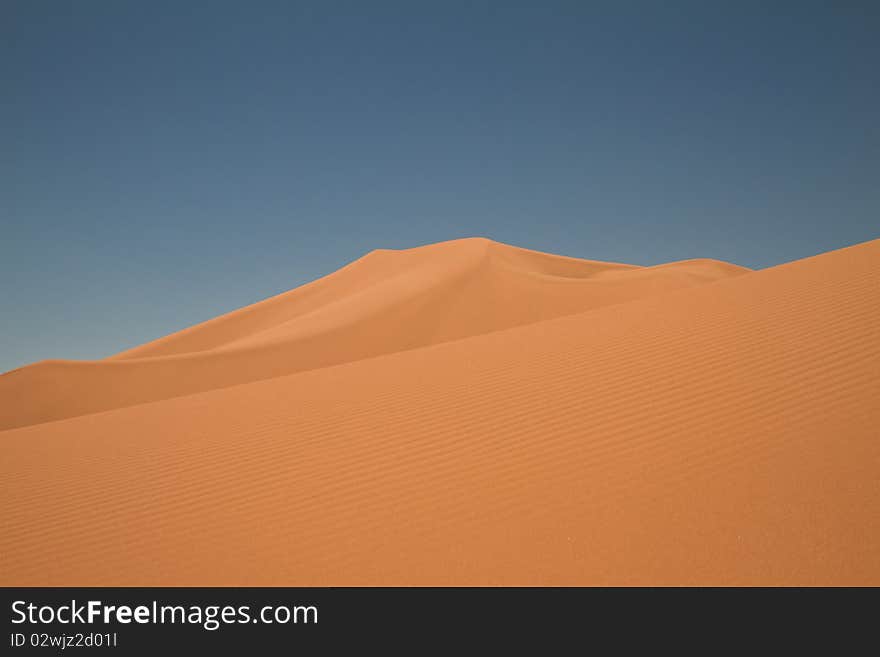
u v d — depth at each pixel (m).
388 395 9.93
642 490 5.80
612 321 11.98
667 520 5.32
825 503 5.24
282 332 47.56
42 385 39.50
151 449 9.15
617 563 4.92
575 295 46.12
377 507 6.22
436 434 7.88
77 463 8.96
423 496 6.30
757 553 4.82
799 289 11.05
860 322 8.99
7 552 6.26
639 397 7.93
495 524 5.62
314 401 10.41
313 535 5.86
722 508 5.37
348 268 70.06
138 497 7.32
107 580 5.54
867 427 6.26
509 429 7.65
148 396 38.19
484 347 12.14
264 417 9.94
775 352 8.52
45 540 6.45
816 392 7.17
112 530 6.50
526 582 4.84
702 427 6.82
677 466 6.12
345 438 8.28
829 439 6.16
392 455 7.45
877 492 5.28
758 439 6.37
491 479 6.44
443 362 11.52
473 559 5.18
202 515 6.59
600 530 5.32
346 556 5.45
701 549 4.94
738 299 11.35
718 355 8.81
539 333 12.39
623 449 6.62
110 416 12.57
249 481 7.33
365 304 48.16
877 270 11.12
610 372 9.02
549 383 9.06
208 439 9.22
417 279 53.09
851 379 7.34
